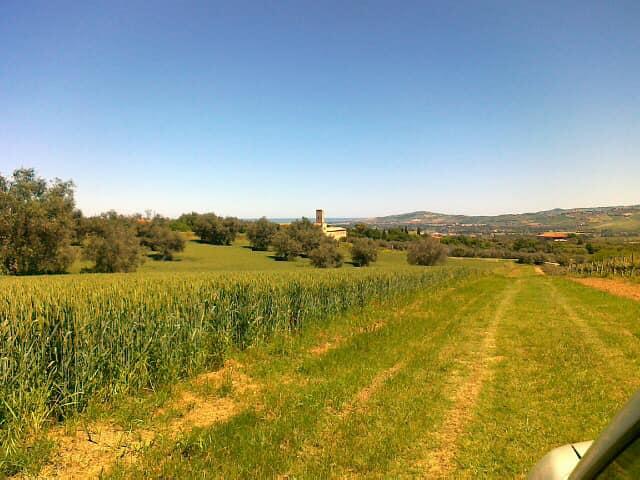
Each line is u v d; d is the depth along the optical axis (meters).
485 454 5.07
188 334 8.76
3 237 43.59
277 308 12.31
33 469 4.64
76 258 48.19
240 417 6.03
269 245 96.19
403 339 11.56
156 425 5.98
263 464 4.73
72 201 47.78
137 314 7.97
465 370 8.79
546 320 15.40
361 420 6.01
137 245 56.72
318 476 4.54
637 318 15.02
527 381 7.94
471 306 19.97
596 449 1.42
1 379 5.54
